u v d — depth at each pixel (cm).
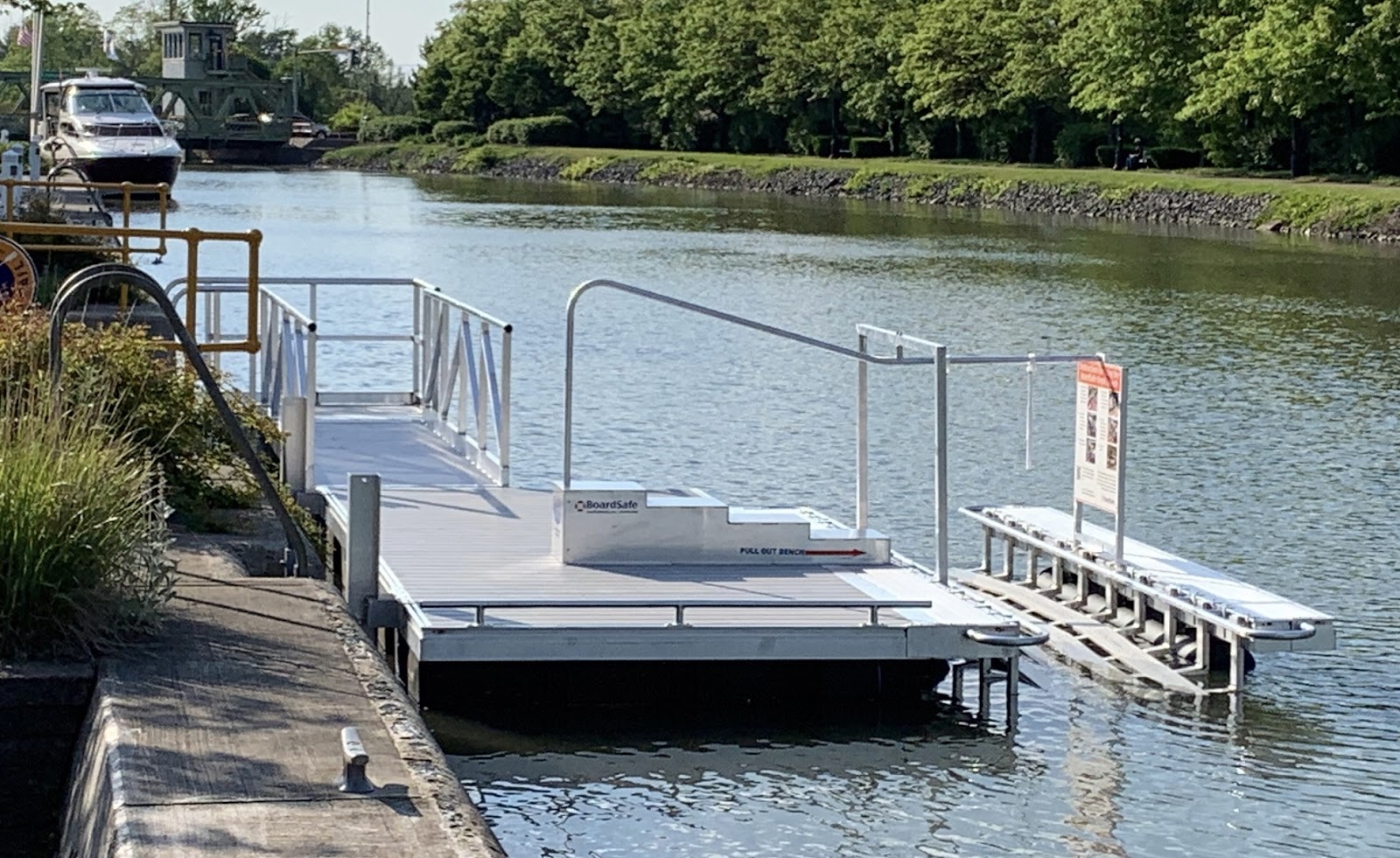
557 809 921
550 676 1056
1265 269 4447
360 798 610
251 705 693
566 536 1155
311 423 1326
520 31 12512
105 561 751
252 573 1025
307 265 4341
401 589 1068
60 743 715
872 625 1034
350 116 14662
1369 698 1124
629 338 2956
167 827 575
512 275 4206
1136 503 1702
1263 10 6912
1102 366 1253
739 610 1075
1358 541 1553
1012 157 9056
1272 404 2317
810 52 9869
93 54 13825
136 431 975
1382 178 6619
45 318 1175
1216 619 1109
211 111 11256
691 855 869
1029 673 1152
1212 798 955
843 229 6019
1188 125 7594
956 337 3083
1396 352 2866
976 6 8688
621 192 8931
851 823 912
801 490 1753
